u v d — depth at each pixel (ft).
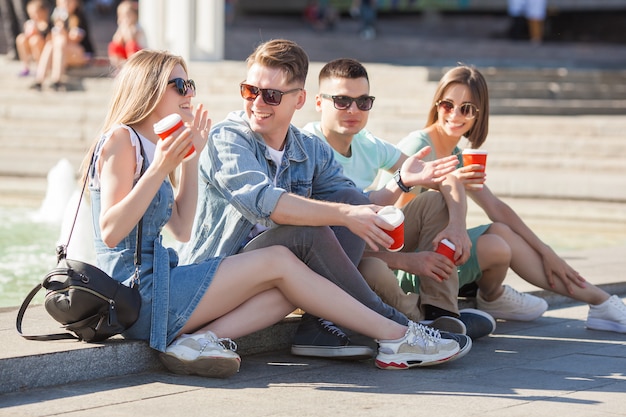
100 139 19.75
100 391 18.51
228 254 21.68
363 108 23.99
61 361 18.78
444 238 23.47
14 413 16.88
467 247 23.50
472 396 18.76
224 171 20.92
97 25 125.80
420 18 159.33
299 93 21.61
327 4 151.33
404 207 24.79
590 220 51.88
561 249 41.78
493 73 79.15
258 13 164.35
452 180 23.94
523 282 29.63
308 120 66.23
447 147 26.14
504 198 56.75
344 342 21.62
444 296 23.85
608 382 20.04
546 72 80.74
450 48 120.78
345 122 24.08
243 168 20.79
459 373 20.75
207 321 20.13
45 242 39.60
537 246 25.77
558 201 55.77
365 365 21.47
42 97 75.20
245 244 21.86
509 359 22.21
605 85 81.51
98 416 16.88
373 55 115.24
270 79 21.22
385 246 20.21
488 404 18.17
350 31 144.46
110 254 19.81
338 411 17.58
